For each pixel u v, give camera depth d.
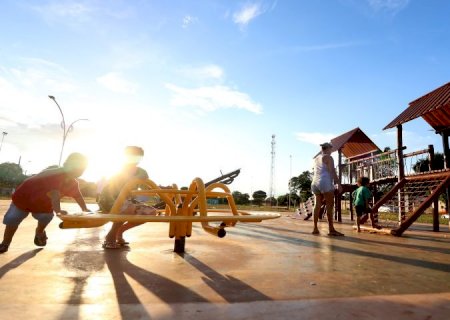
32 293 2.29
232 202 4.08
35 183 3.93
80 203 4.20
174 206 4.04
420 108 9.40
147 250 4.32
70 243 4.87
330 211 6.95
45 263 3.35
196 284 2.61
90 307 2.00
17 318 1.78
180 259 3.71
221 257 3.91
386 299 2.22
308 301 2.17
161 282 2.66
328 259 3.91
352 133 14.60
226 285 2.59
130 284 2.58
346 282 2.75
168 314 1.89
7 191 61.19
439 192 7.42
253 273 3.05
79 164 3.95
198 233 6.86
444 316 1.89
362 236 6.91
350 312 1.95
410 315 1.90
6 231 3.96
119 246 4.50
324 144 7.14
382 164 12.04
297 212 17.55
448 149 10.41
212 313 1.91
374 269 3.34
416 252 4.61
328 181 6.93
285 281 2.75
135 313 1.90
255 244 5.21
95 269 3.11
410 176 9.58
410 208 9.29
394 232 7.13
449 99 8.12
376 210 9.19
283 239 6.05
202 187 3.38
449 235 7.66
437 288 2.58
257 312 1.94
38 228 4.26
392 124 10.23
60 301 2.12
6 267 3.12
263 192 94.06
